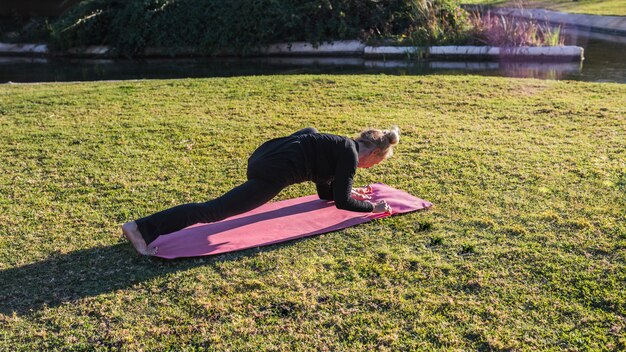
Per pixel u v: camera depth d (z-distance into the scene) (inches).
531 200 185.3
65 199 199.6
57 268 156.0
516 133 251.4
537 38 517.0
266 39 567.2
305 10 567.8
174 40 591.5
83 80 477.7
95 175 219.5
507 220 172.9
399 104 310.5
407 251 157.9
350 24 559.8
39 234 175.0
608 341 121.5
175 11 591.2
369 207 168.9
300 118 287.0
